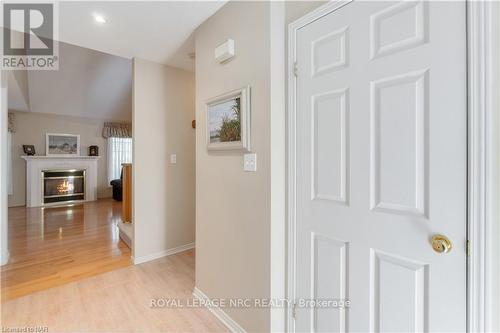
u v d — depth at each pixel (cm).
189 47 243
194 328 172
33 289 219
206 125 195
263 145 146
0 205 264
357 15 116
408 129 101
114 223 445
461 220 89
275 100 143
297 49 142
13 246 325
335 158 126
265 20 143
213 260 190
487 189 84
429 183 96
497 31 83
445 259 93
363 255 116
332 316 129
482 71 84
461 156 89
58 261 279
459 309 90
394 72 104
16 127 599
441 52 92
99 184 729
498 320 83
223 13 175
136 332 167
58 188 649
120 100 656
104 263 274
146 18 190
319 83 132
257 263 152
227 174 176
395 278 105
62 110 623
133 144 273
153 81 283
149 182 284
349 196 121
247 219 159
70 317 181
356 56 116
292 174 145
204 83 198
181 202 310
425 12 96
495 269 83
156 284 229
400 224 104
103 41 229
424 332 98
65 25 199
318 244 134
